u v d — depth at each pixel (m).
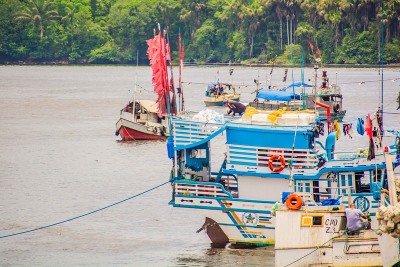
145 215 178.38
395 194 131.12
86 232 166.38
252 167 154.38
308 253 136.25
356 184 149.12
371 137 146.12
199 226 170.00
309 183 151.38
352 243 135.75
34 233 166.75
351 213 135.12
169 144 162.00
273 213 138.62
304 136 151.25
